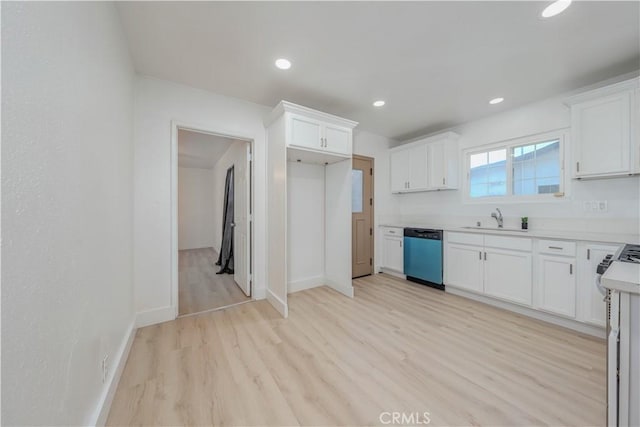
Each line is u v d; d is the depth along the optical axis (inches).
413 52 77.7
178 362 67.3
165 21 64.1
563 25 65.6
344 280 124.2
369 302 112.0
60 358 31.8
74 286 36.2
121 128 66.7
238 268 135.3
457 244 119.6
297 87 99.6
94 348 44.2
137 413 50.0
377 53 78.2
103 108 50.6
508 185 122.6
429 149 144.9
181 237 270.4
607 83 93.3
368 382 59.6
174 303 94.6
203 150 197.2
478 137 133.3
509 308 102.5
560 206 105.0
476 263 111.8
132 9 59.9
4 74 22.6
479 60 81.7
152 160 90.4
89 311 41.9
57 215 31.5
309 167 134.1
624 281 30.8
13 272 23.5
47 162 29.4
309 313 100.1
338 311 102.0
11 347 23.1
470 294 116.6
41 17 28.5
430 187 144.3
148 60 81.1
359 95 106.3
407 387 57.8
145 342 77.5
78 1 38.8
